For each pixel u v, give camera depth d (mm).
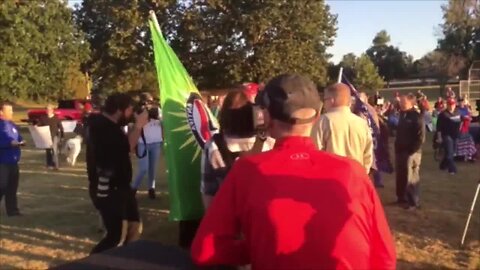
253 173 2150
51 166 15688
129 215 6418
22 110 50688
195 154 5602
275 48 38750
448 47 75938
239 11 37938
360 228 2080
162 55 5777
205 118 5723
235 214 2184
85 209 9961
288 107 2193
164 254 2512
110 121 5684
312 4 39719
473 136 17281
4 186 9328
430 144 21328
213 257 2172
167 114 5691
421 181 12734
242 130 4359
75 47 42219
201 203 5555
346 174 2141
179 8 39156
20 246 7625
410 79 99250
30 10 38688
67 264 2484
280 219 2037
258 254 2068
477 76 42312
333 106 5508
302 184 2094
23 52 38031
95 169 5754
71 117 30984
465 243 7543
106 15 39031
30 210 9914
